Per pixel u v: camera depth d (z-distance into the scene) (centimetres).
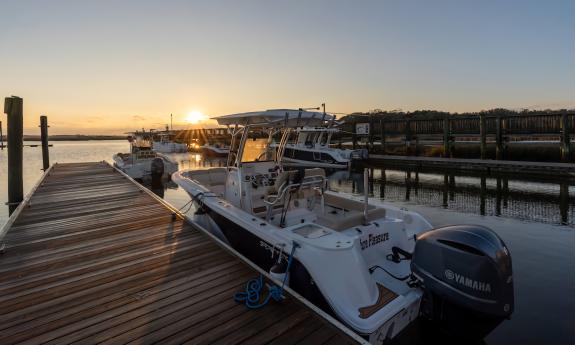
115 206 635
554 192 1127
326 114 486
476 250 253
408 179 1480
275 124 504
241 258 364
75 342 229
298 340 235
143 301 282
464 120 2138
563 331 336
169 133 4009
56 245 415
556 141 2198
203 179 691
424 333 296
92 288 304
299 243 321
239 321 256
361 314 268
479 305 249
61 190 807
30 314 261
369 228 370
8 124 900
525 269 503
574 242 635
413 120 2297
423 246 287
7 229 467
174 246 414
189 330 244
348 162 1742
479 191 1180
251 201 461
